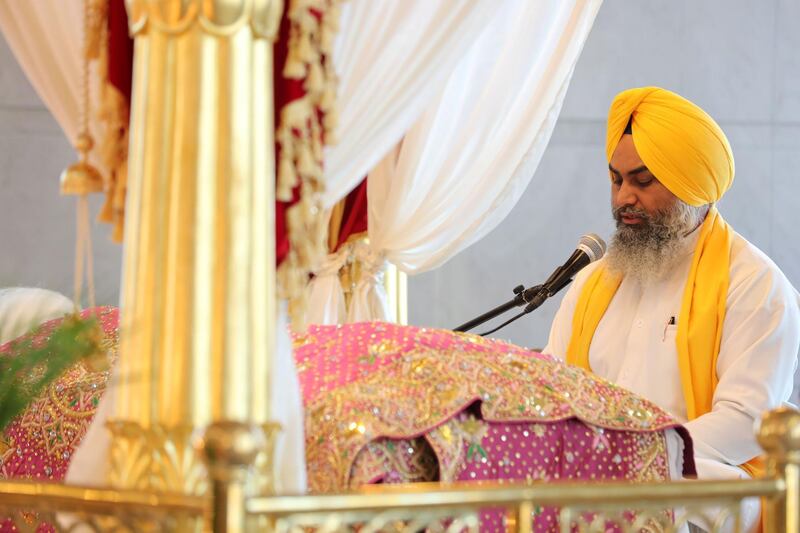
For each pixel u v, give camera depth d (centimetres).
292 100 318
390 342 400
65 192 328
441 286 1135
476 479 373
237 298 296
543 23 579
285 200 323
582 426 399
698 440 572
